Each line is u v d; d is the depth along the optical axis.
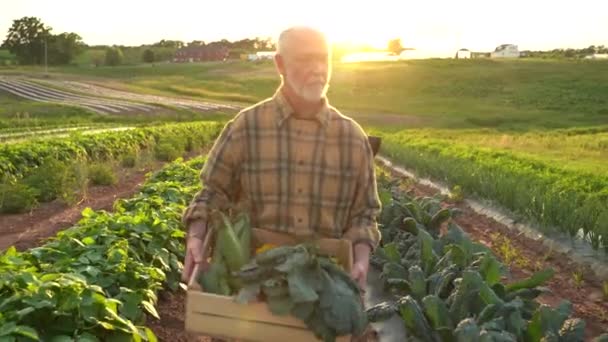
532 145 34.28
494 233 11.49
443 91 106.81
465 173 15.39
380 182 13.02
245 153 3.75
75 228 7.12
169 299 6.94
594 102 90.19
